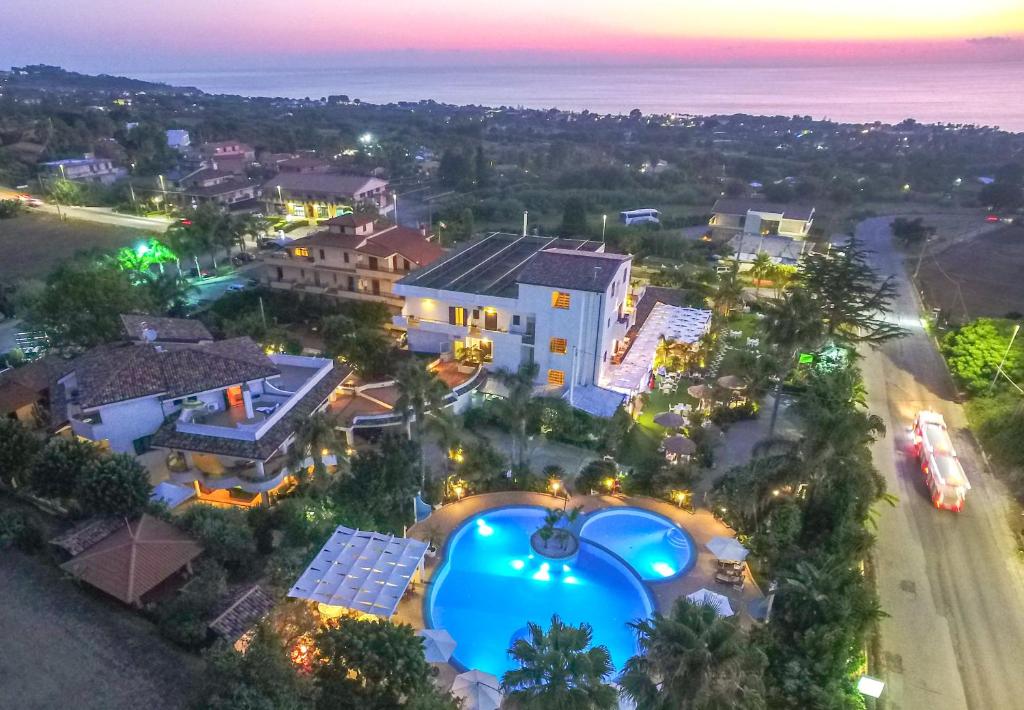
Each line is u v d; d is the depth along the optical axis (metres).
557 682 22.48
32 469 35.28
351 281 76.00
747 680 22.83
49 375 50.03
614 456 51.06
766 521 39.84
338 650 26.05
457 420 50.31
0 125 167.88
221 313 74.38
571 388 55.66
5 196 124.00
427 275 63.75
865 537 37.81
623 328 62.53
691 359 66.06
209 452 39.22
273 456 41.25
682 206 151.75
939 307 86.56
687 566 38.59
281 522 37.78
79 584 30.36
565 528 41.03
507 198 147.75
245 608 29.08
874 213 146.00
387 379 57.41
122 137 176.50
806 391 57.72
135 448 41.66
